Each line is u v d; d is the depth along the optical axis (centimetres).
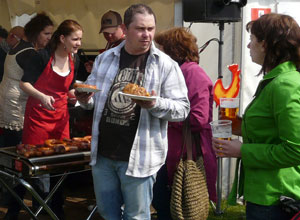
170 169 299
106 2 543
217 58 457
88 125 444
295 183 203
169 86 247
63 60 369
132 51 250
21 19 614
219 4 405
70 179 517
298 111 187
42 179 366
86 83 267
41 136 364
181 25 457
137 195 249
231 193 227
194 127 296
